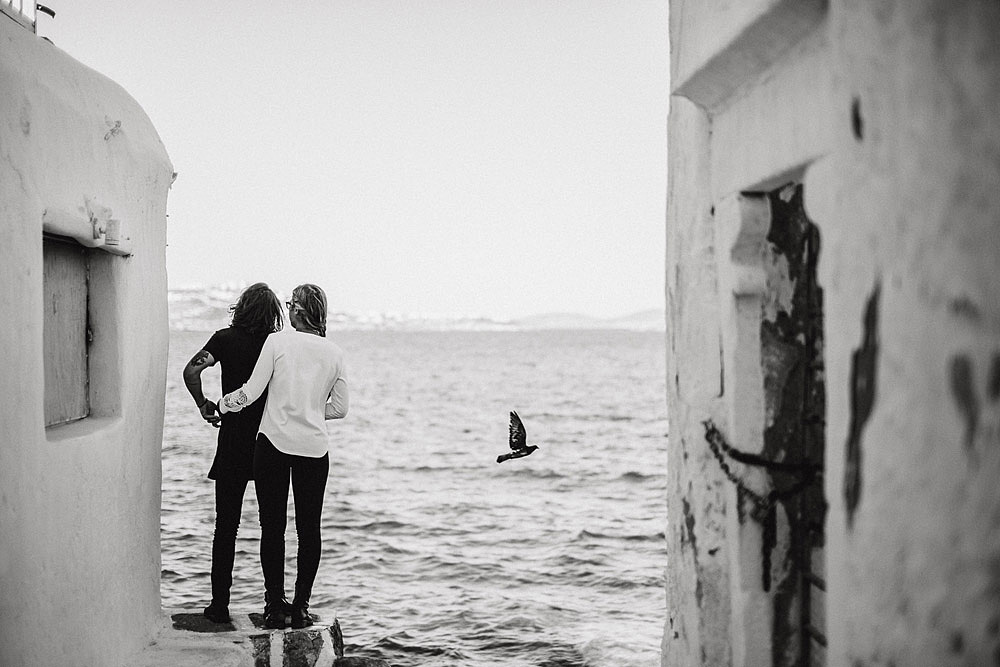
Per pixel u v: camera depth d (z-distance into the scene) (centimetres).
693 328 308
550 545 1198
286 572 984
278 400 531
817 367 267
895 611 164
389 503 1553
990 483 141
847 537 179
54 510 372
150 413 528
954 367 148
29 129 352
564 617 855
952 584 150
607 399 5212
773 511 278
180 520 1209
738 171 264
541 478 1947
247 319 564
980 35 141
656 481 1897
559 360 12200
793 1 196
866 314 171
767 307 274
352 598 911
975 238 143
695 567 303
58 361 427
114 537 455
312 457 535
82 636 404
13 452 329
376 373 8675
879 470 167
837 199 184
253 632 525
